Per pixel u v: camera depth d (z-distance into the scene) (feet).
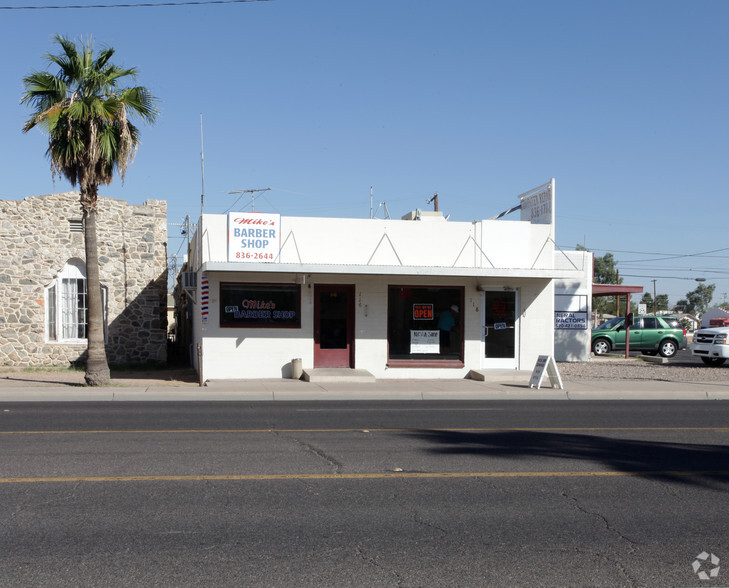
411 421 40.27
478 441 33.37
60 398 51.62
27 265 74.43
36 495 22.65
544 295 70.49
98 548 17.87
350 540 18.69
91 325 57.00
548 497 23.29
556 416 43.55
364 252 66.74
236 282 64.80
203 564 16.83
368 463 27.99
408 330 68.28
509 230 69.56
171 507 21.52
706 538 19.27
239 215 64.34
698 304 360.28
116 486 23.86
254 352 65.05
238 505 21.81
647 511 21.81
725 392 58.85
